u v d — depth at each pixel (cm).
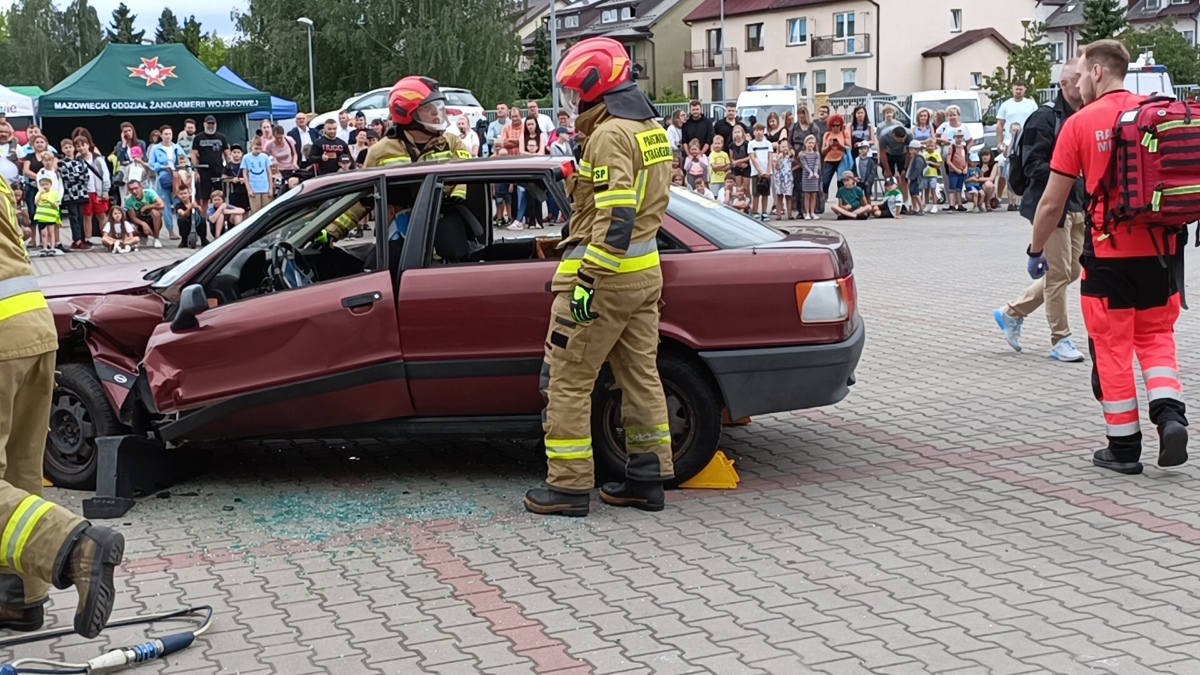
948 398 794
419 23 5703
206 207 2025
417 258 603
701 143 2209
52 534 382
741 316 588
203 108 2641
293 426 614
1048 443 677
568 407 566
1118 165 578
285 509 601
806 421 749
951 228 1989
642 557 518
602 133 529
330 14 5700
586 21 9125
